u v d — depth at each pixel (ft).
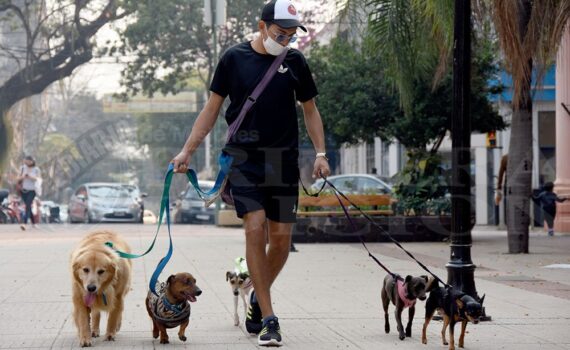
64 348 24.93
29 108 155.43
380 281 41.29
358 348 25.04
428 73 66.49
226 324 29.27
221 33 136.26
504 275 44.45
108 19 135.54
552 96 96.58
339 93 80.43
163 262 25.53
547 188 78.33
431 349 24.91
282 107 25.36
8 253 56.85
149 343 25.76
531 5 49.62
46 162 183.83
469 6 31.27
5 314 31.17
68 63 136.26
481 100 72.59
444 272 45.27
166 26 134.10
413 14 55.11
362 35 58.44
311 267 47.88
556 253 58.08
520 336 27.04
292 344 25.63
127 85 139.13
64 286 39.01
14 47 138.72
